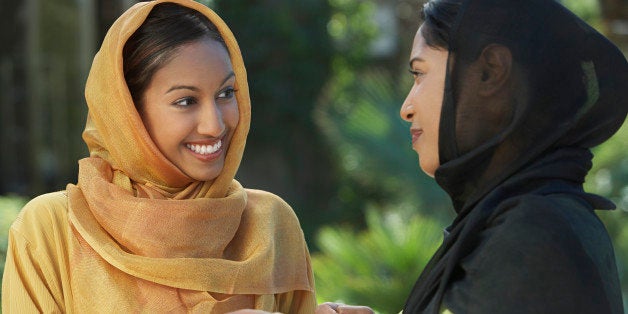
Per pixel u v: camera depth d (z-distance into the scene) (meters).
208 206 2.44
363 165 9.72
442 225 8.31
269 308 2.49
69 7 9.02
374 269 6.71
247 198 2.66
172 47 2.40
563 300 1.86
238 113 2.52
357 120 9.87
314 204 14.43
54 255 2.37
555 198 2.00
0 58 9.34
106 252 2.34
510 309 1.87
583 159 2.10
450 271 2.01
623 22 6.97
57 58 9.23
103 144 2.51
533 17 2.06
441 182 2.16
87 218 2.41
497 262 1.92
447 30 2.12
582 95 2.05
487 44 2.06
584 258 1.90
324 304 2.54
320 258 7.14
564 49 2.05
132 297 2.33
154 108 2.42
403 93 10.03
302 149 14.65
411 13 16.19
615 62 2.09
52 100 9.35
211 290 2.38
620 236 7.30
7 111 9.38
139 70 2.42
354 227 14.09
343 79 15.40
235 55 2.53
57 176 9.45
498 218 2.01
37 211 2.41
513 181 2.05
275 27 14.57
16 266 2.35
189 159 2.45
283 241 2.65
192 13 2.47
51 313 2.31
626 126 8.30
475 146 2.09
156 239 2.38
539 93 2.03
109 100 2.42
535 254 1.89
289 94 14.67
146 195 2.46
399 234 6.87
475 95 2.07
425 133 2.17
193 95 2.41
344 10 15.61
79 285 2.33
